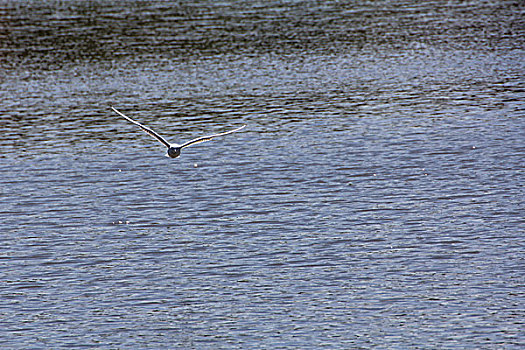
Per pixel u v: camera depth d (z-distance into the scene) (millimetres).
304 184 59906
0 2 139750
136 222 54406
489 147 65125
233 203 57062
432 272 45656
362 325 40438
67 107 81062
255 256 48688
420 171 61250
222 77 90438
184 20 119875
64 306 43500
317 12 123312
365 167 62531
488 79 85438
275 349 38500
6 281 46438
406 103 78500
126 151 68375
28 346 39625
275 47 103000
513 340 38531
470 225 51594
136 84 88625
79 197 58875
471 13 119500
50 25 119000
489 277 44812
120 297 44312
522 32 105812
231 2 133125
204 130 72938
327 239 50594
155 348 39125
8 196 59125
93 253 49875
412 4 127625
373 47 101500
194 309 42688
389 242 49781
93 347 39406
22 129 74562
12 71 95125
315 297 43438
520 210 53438
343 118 74812
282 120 75125
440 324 40188
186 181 61531
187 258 48812
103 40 108812
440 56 96062
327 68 92750
